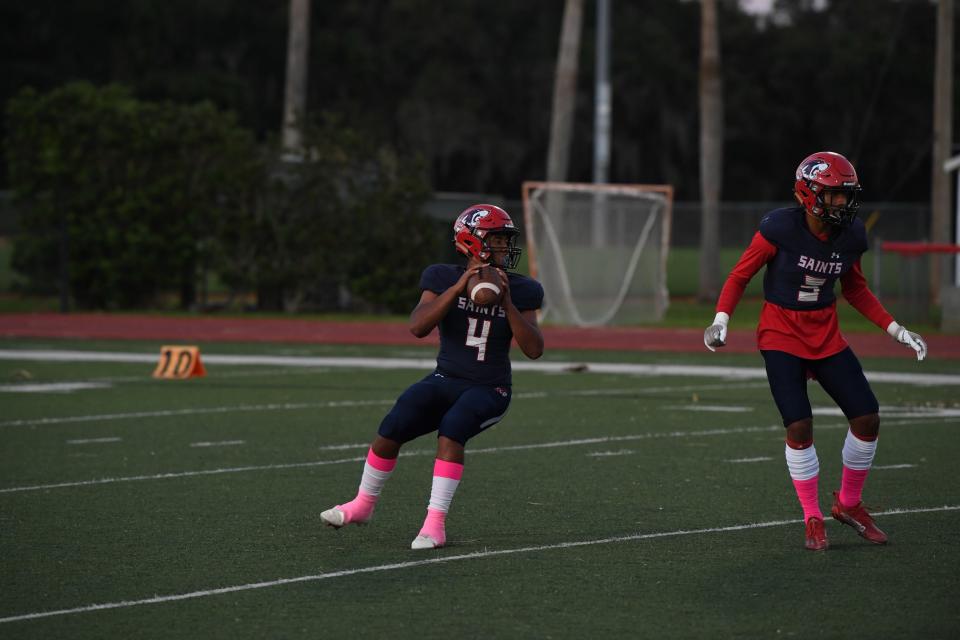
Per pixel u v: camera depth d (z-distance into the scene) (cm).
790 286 2556
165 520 2769
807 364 2584
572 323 9081
